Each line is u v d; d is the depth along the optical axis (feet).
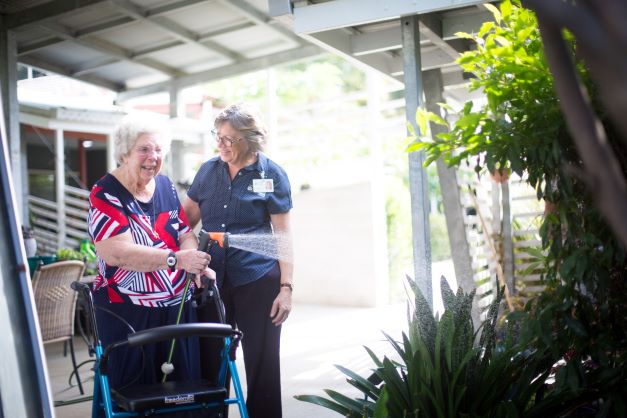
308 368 18.53
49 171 43.34
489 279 22.27
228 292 10.37
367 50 17.43
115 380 9.04
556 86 1.81
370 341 22.47
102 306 9.24
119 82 28.96
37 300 15.55
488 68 9.50
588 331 8.80
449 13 16.28
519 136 8.89
